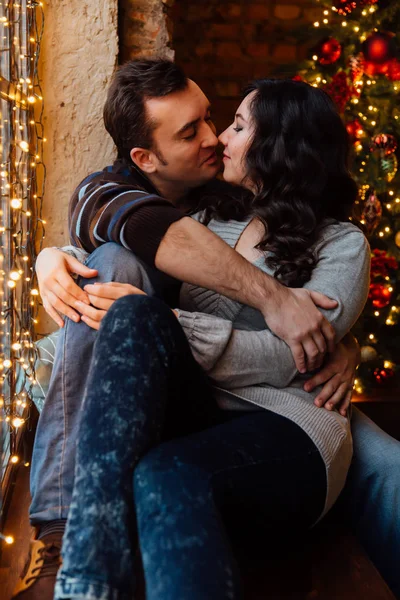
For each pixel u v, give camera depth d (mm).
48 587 1239
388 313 3908
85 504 1144
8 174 1816
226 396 1562
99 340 1276
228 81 5137
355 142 3762
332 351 1608
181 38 5098
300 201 1710
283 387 1592
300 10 5129
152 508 1094
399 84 3793
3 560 1601
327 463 1420
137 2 2465
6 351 1882
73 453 1481
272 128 1729
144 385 1226
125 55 2490
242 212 1854
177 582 970
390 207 3869
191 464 1192
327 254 1693
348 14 3971
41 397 1975
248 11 5098
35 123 2270
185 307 1798
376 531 1677
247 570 1404
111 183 1781
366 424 1835
